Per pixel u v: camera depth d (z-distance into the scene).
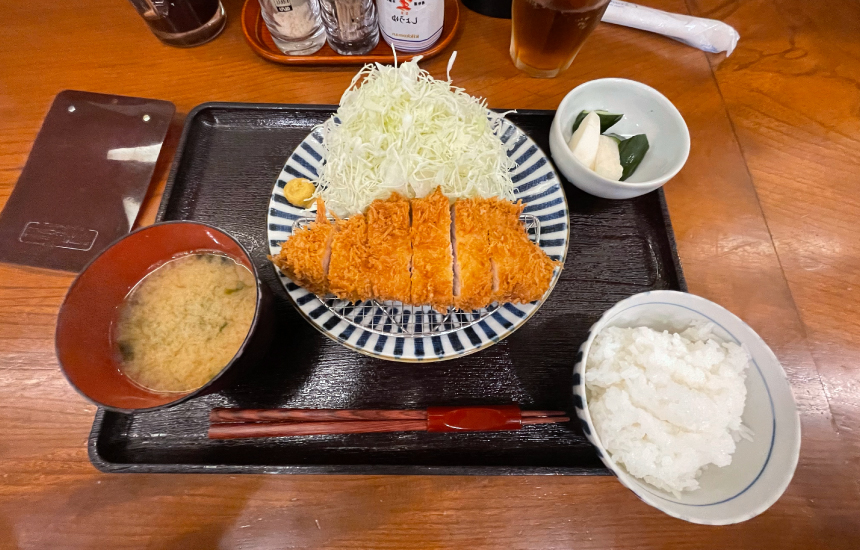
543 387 0.33
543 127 0.41
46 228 0.35
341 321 0.33
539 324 0.35
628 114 0.39
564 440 0.31
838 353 0.34
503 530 0.29
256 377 0.32
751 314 0.35
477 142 0.38
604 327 0.31
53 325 0.33
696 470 0.29
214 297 0.31
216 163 0.39
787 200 0.39
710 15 0.46
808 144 0.41
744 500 0.26
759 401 0.29
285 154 0.39
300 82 0.42
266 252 0.36
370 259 0.33
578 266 0.36
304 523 0.29
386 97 0.38
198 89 0.41
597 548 0.29
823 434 0.32
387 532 0.29
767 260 0.37
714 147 0.40
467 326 0.33
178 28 0.41
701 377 0.29
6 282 0.34
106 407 0.25
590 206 0.39
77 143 0.38
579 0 0.35
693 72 0.44
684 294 0.30
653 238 0.37
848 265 0.37
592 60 0.44
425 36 0.41
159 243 0.30
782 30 0.45
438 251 0.33
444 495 0.29
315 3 0.41
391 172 0.37
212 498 0.29
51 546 0.28
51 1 0.44
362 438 0.31
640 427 0.29
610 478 0.30
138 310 0.30
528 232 0.37
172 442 0.30
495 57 0.44
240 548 0.28
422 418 0.31
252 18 0.44
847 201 0.39
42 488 0.29
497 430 0.31
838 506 0.30
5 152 0.38
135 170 0.37
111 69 0.42
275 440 0.31
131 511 0.29
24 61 0.42
